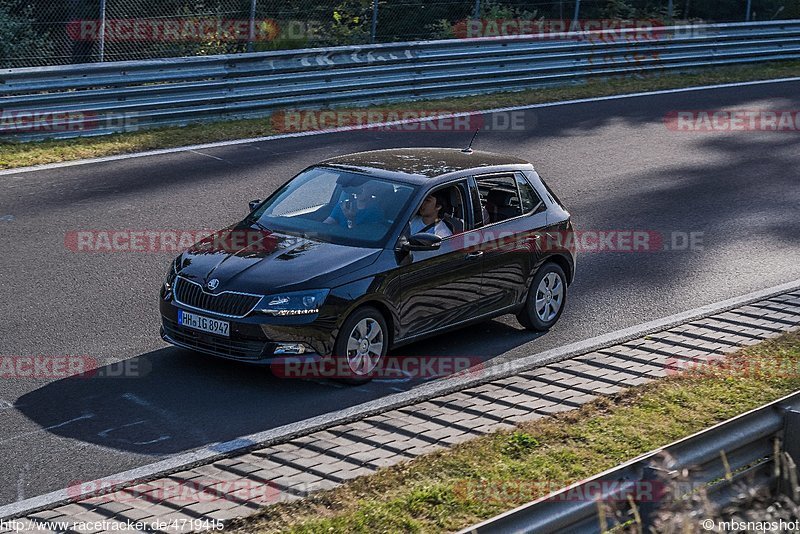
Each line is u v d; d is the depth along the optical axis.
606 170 35.03
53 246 24.20
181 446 14.56
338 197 19.17
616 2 58.25
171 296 17.75
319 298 16.91
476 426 15.41
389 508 12.38
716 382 17.62
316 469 13.67
